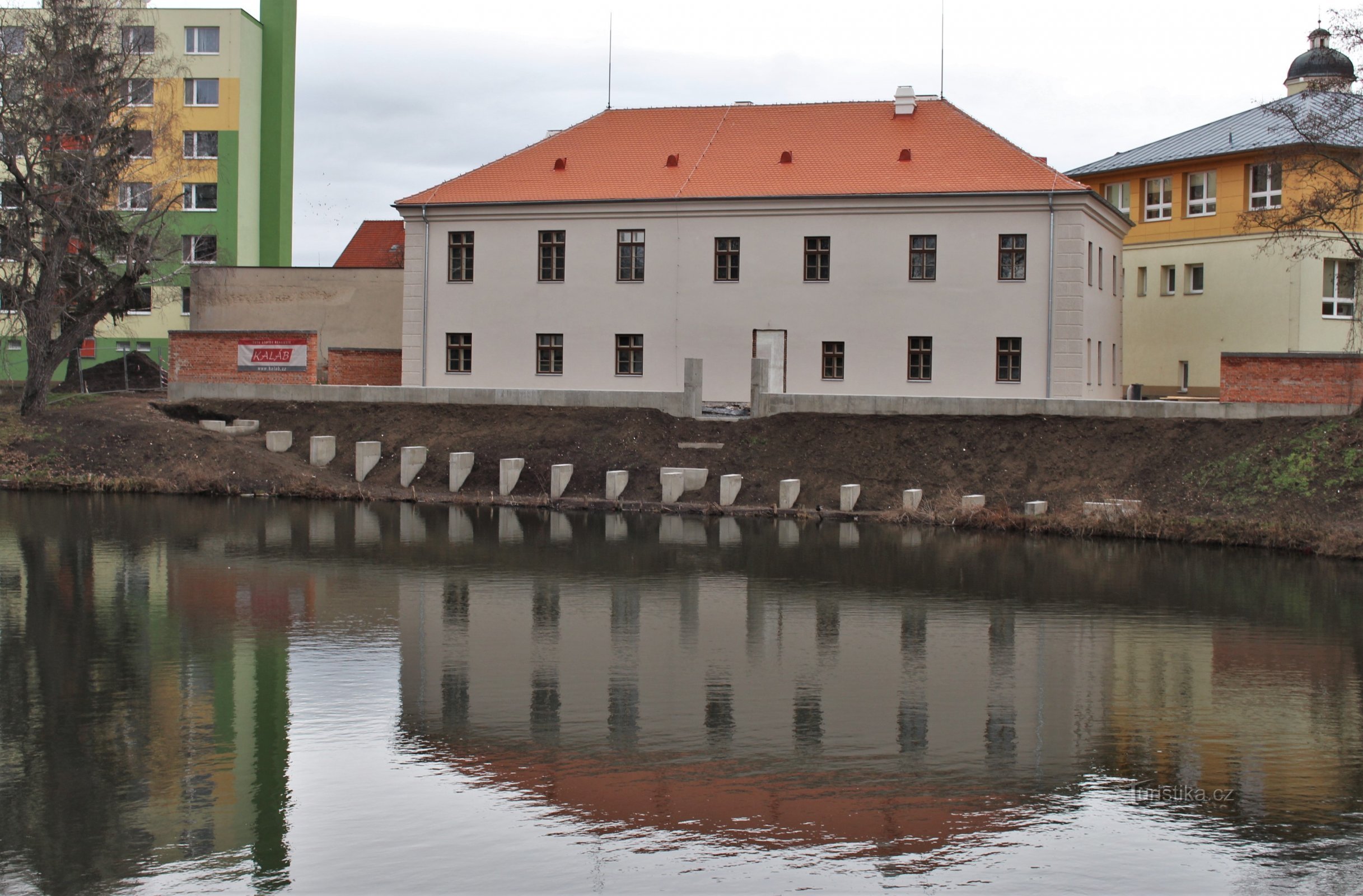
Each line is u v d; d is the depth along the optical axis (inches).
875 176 1560.0
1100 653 720.3
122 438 1434.5
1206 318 1713.8
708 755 540.7
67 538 1052.5
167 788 499.2
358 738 558.9
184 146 2277.3
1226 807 489.1
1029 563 1007.6
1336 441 1161.4
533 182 1668.3
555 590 882.1
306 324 1868.8
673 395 1454.2
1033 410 1333.7
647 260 1605.6
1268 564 1006.4
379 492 1349.7
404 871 428.8
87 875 425.4
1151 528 1119.6
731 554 1040.2
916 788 505.7
